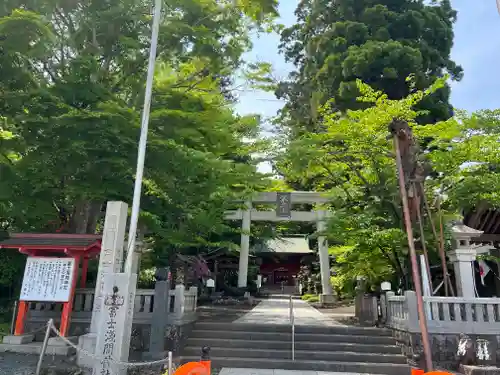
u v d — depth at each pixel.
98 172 11.20
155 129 11.74
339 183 17.53
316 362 10.22
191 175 11.69
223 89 17.28
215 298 25.36
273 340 11.59
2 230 14.31
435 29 26.09
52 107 10.73
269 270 44.47
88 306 11.54
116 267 9.84
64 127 10.45
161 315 10.24
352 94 23.33
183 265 19.27
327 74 26.06
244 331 12.06
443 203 15.06
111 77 14.00
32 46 10.38
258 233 32.41
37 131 11.04
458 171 15.05
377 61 23.23
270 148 15.87
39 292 10.16
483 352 10.08
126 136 10.76
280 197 25.78
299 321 13.97
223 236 28.67
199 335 11.84
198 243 20.02
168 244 17.02
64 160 10.99
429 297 10.92
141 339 11.14
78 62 10.84
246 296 26.05
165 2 12.41
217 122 12.66
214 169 12.14
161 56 13.82
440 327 10.60
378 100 14.84
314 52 28.66
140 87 12.88
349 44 25.91
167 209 13.89
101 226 18.05
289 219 28.09
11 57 10.29
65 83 11.02
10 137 12.00
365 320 14.06
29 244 10.12
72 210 14.01
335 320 14.72
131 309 8.81
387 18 26.06
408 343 10.65
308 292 32.34
